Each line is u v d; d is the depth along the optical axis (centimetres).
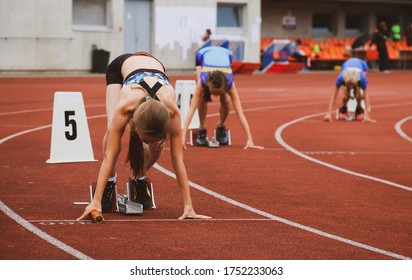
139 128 1109
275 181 1678
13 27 6062
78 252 1027
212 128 2756
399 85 5838
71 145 1864
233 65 6919
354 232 1208
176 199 1440
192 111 2116
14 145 2150
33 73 6194
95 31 6494
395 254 1078
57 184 1562
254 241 1123
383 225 1267
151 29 6906
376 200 1491
